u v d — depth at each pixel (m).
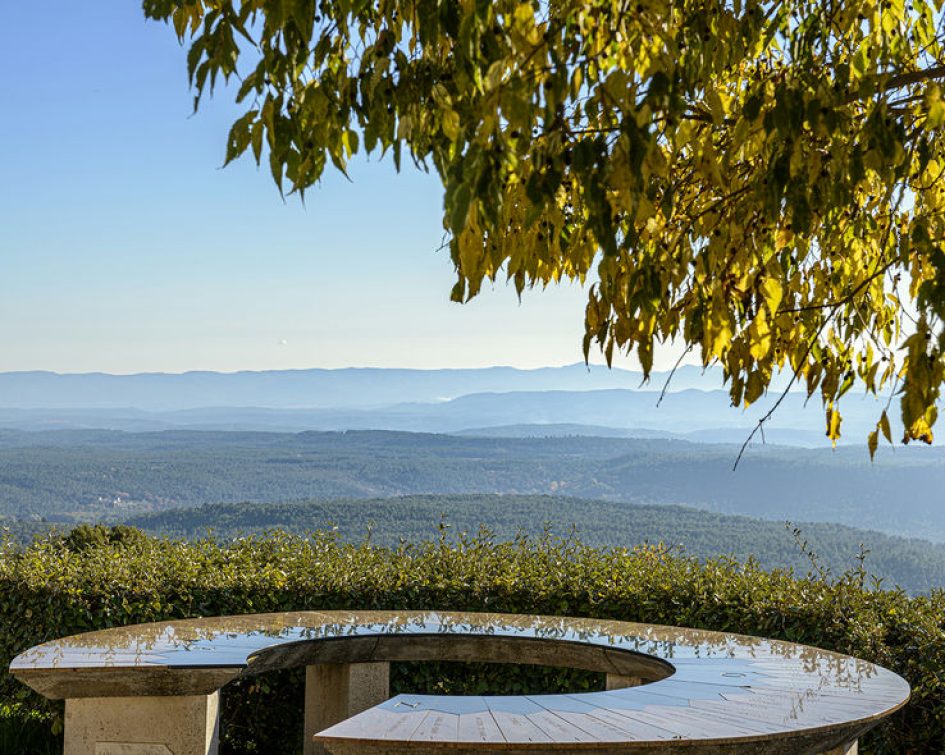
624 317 2.05
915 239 1.96
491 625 4.65
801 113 1.93
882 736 4.98
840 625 5.18
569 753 2.67
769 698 3.22
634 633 4.49
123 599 5.83
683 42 2.12
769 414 2.02
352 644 4.33
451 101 1.94
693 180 2.55
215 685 3.61
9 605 5.95
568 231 2.48
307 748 4.55
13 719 5.80
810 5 2.74
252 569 6.20
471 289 1.97
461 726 2.81
